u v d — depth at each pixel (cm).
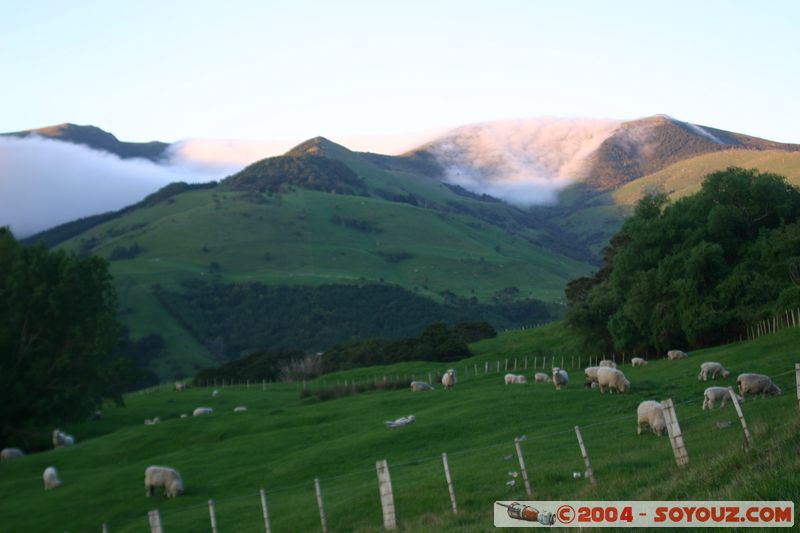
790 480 1474
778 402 3128
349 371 9938
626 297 8131
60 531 3547
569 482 2428
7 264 7956
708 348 6850
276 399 8206
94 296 8331
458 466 3161
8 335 7475
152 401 8950
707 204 8231
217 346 18988
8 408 7238
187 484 4072
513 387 5606
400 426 4475
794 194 8112
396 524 2400
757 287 7025
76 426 7644
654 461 2425
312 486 3634
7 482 4938
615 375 4588
